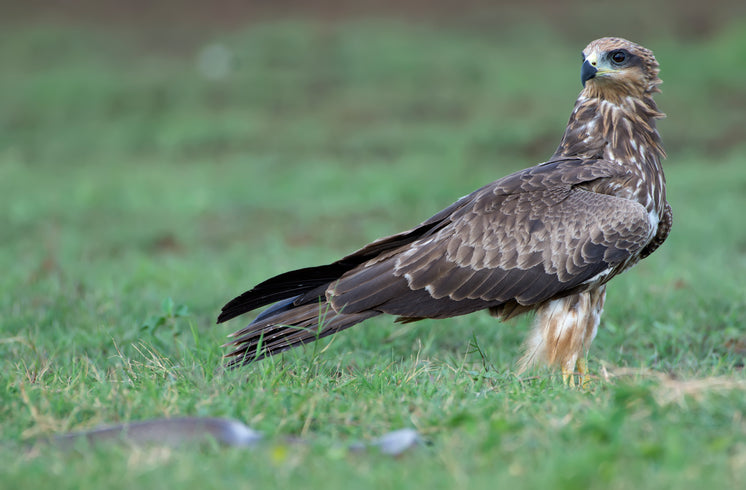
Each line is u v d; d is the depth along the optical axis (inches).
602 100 420.5
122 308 509.7
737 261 638.5
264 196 918.4
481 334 470.6
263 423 293.3
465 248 383.9
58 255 705.6
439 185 928.9
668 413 283.4
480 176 983.6
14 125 1275.8
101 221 839.1
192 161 1133.1
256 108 1316.4
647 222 391.5
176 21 1728.6
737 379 321.7
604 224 386.0
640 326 468.1
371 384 348.8
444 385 344.8
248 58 1496.1
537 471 246.2
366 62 1455.5
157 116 1294.3
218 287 577.3
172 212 863.1
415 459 259.6
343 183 960.3
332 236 780.6
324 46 1533.0
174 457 265.6
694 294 518.9
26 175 1047.6
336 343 446.0
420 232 398.6
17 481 247.8
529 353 398.3
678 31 1552.7
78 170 1087.6
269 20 1728.6
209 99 1353.3
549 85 1349.7
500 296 386.0
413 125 1217.4
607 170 400.2
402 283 382.6
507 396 324.5
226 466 255.4
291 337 378.9
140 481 245.6
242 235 794.8
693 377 349.1
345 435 293.3
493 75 1393.9
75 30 1665.8
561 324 393.1
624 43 417.7
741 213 784.3
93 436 281.7
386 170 1015.0
